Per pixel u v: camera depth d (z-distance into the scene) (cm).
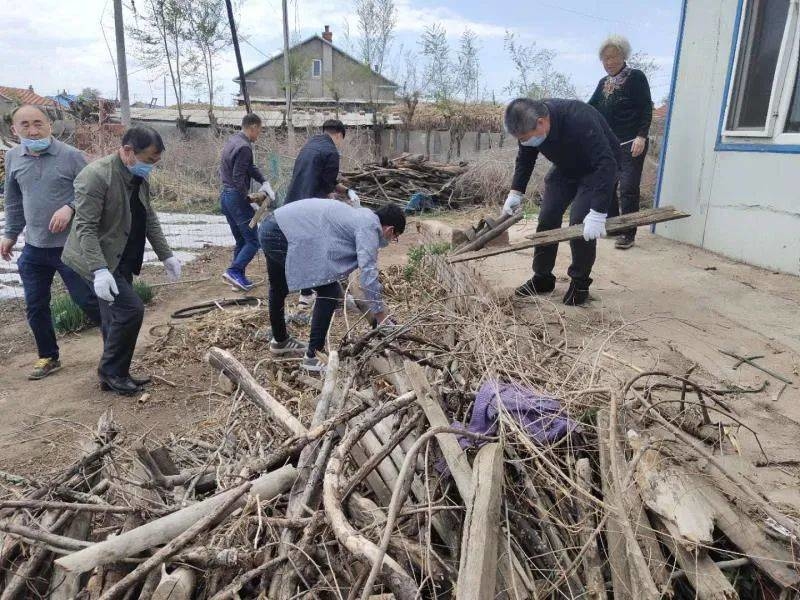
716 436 244
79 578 211
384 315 386
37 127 408
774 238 509
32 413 393
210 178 1416
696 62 588
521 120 390
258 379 413
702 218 594
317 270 389
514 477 225
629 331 375
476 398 254
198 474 264
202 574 199
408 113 1772
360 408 263
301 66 1997
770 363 326
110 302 392
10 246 438
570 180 442
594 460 227
